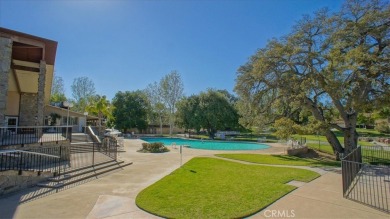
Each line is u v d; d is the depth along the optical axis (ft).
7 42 43.27
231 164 50.93
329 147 91.15
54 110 108.17
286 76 67.51
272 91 75.97
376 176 38.50
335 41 61.26
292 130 58.80
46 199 26.40
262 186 31.35
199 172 41.60
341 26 62.34
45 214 22.04
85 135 85.81
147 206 23.86
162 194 27.96
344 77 58.85
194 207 23.56
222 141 128.36
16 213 22.25
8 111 68.33
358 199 25.90
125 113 175.73
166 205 24.18
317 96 69.97
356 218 20.63
